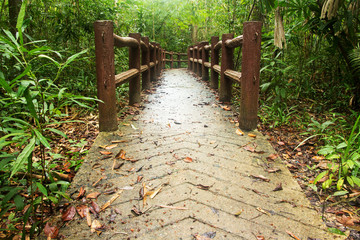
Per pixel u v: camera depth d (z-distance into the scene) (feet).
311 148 7.98
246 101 8.62
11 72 9.31
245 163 6.38
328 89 12.63
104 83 8.28
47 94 4.72
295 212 4.67
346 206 5.12
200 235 4.06
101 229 4.22
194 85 18.71
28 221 4.72
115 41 8.95
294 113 10.93
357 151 6.22
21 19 3.57
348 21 9.84
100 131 8.55
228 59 12.39
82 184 5.49
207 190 5.24
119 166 6.18
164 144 7.52
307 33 12.98
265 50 14.90
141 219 4.43
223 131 8.63
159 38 39.04
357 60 9.61
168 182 5.51
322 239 4.06
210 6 31.04
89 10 14.32
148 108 11.75
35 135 3.74
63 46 15.26
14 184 5.77
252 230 4.20
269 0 10.49
